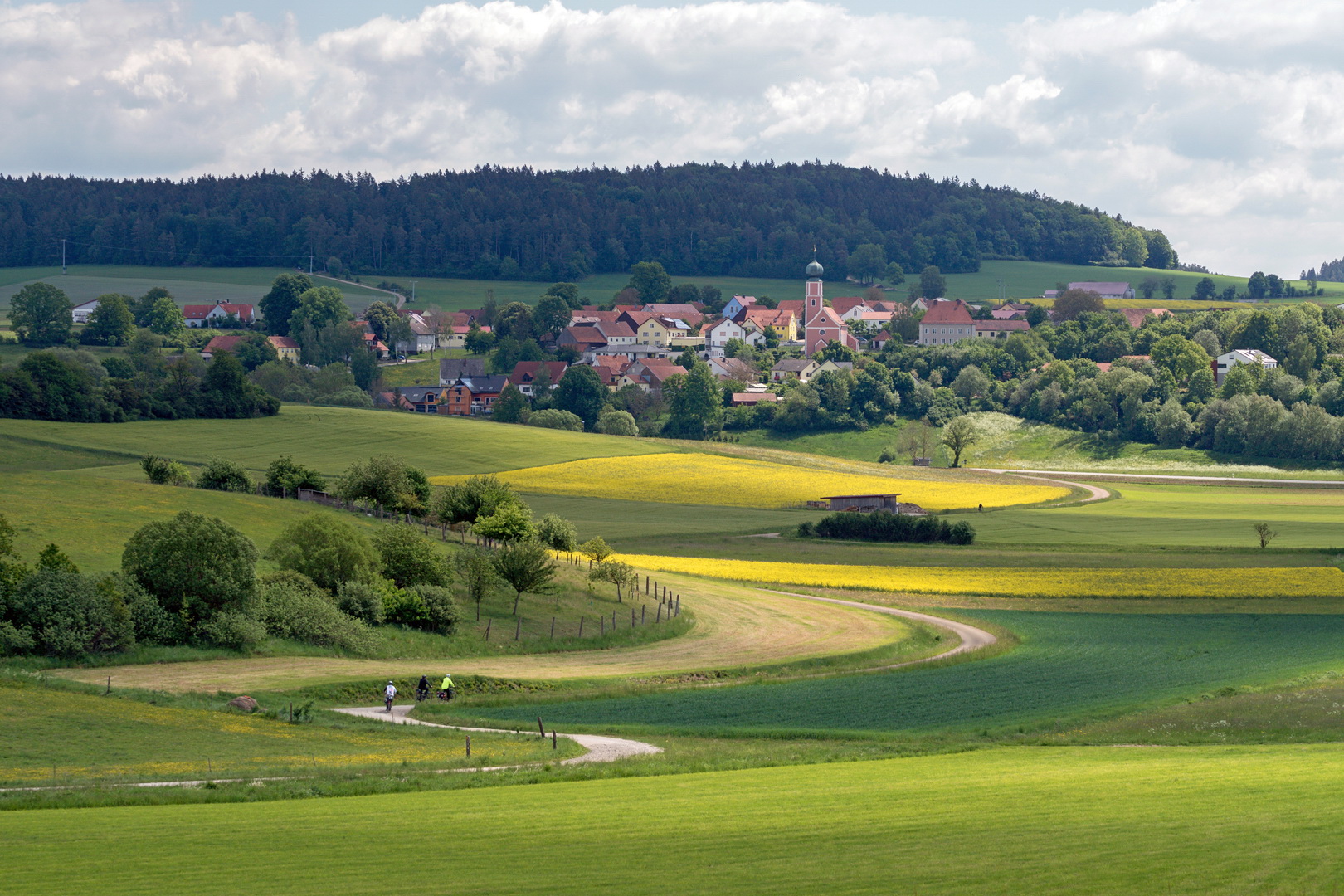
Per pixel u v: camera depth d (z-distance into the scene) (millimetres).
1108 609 98812
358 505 118625
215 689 59625
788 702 63531
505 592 93875
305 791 37469
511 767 43750
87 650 65062
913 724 57031
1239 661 74750
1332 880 23391
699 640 86188
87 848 28297
